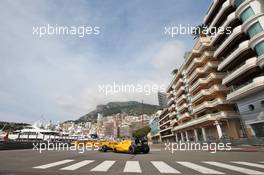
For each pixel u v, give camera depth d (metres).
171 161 10.80
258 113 25.67
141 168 8.17
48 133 46.06
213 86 37.47
